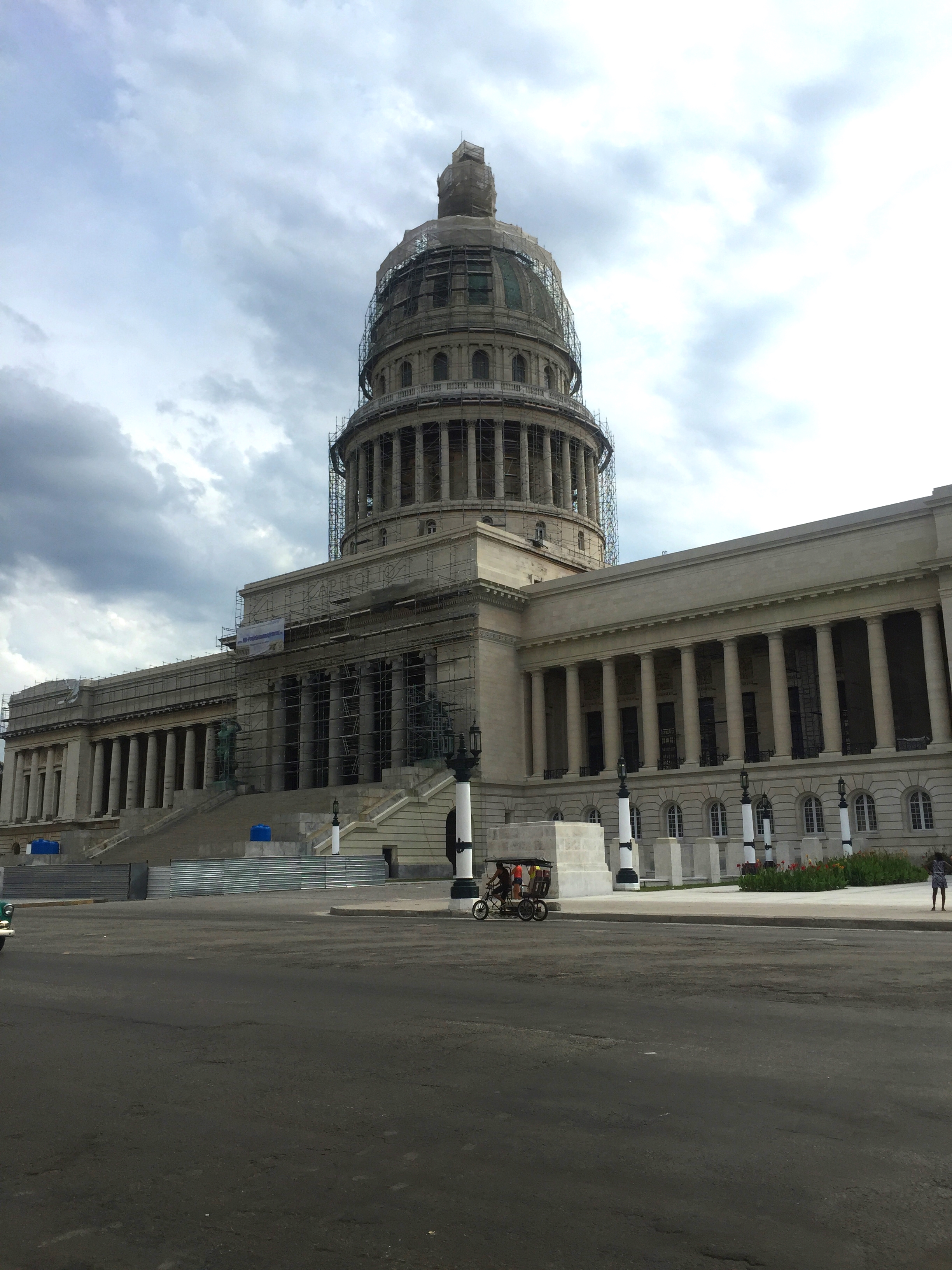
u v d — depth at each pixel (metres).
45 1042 12.70
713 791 72.44
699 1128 8.62
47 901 54.22
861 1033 12.28
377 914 37.59
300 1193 7.40
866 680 72.06
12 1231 6.87
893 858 52.62
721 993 15.38
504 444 106.06
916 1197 7.05
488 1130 8.72
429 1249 6.44
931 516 66.50
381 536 104.00
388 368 112.00
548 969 18.66
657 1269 6.08
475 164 120.62
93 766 122.62
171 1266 6.30
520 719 83.19
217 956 22.44
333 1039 12.48
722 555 74.88
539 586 84.25
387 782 77.69
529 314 111.44
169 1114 9.45
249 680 96.56
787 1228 6.60
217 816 80.50
